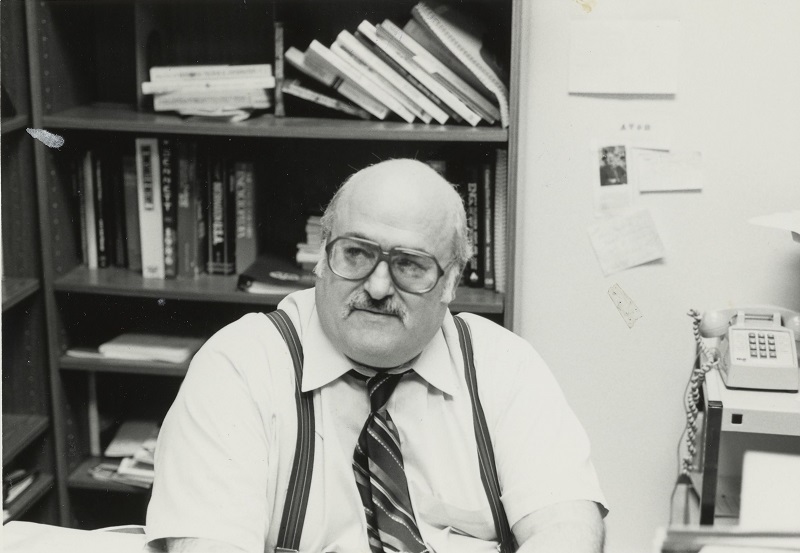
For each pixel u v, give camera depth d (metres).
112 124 2.32
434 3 2.30
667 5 2.40
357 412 1.54
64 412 2.54
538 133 2.51
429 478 1.54
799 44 2.37
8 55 2.29
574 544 1.40
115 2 2.49
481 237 2.42
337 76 2.32
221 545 1.34
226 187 2.48
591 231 2.54
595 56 2.44
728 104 2.43
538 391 1.60
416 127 2.27
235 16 2.53
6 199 2.40
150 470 2.57
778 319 2.33
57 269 2.46
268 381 1.51
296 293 1.67
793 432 2.11
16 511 2.38
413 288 1.43
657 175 2.49
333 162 2.58
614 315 2.59
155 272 2.50
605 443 2.67
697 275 2.54
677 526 0.91
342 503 1.49
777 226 2.21
